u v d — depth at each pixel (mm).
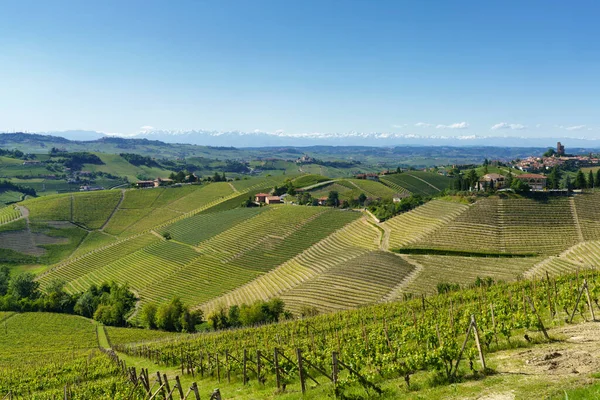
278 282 115312
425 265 104500
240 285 120562
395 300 84938
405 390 19953
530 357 21047
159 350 57812
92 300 119875
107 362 54500
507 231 117562
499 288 61188
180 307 100812
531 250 107000
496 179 173500
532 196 132125
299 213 169250
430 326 34875
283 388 25516
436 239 119688
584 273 61188
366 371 24844
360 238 135875
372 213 159125
